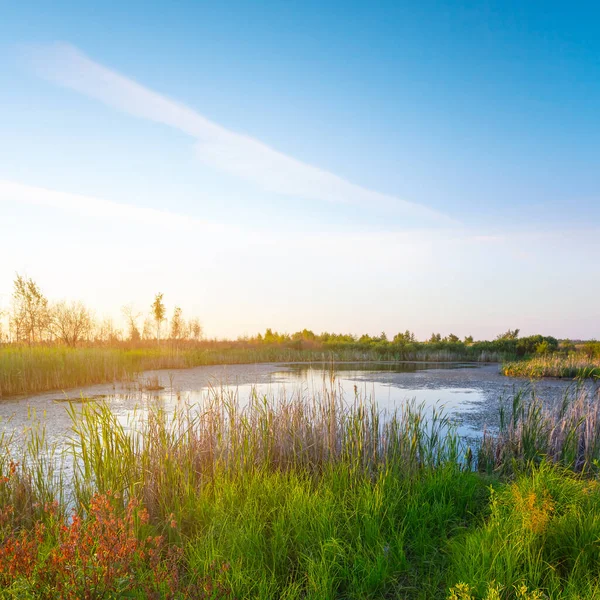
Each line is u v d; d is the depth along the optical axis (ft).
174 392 51.80
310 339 175.83
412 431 24.25
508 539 13.82
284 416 23.80
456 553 14.01
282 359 116.57
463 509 18.21
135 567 11.50
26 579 9.70
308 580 13.16
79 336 105.81
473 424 35.29
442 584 13.30
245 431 21.88
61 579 9.75
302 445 22.70
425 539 15.67
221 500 16.75
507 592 11.66
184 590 10.98
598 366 74.90
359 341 173.78
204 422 22.62
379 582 13.17
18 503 16.57
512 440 25.77
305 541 14.67
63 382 55.52
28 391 51.65
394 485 19.17
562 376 72.08
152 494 17.28
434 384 62.13
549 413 29.48
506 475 23.38
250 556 13.56
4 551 9.98
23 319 97.76
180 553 13.39
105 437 18.31
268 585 12.41
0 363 52.08
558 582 11.80
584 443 25.89
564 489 16.69
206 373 76.64
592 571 12.51
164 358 87.76
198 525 16.21
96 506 12.12
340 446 23.34
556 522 14.29
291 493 17.57
